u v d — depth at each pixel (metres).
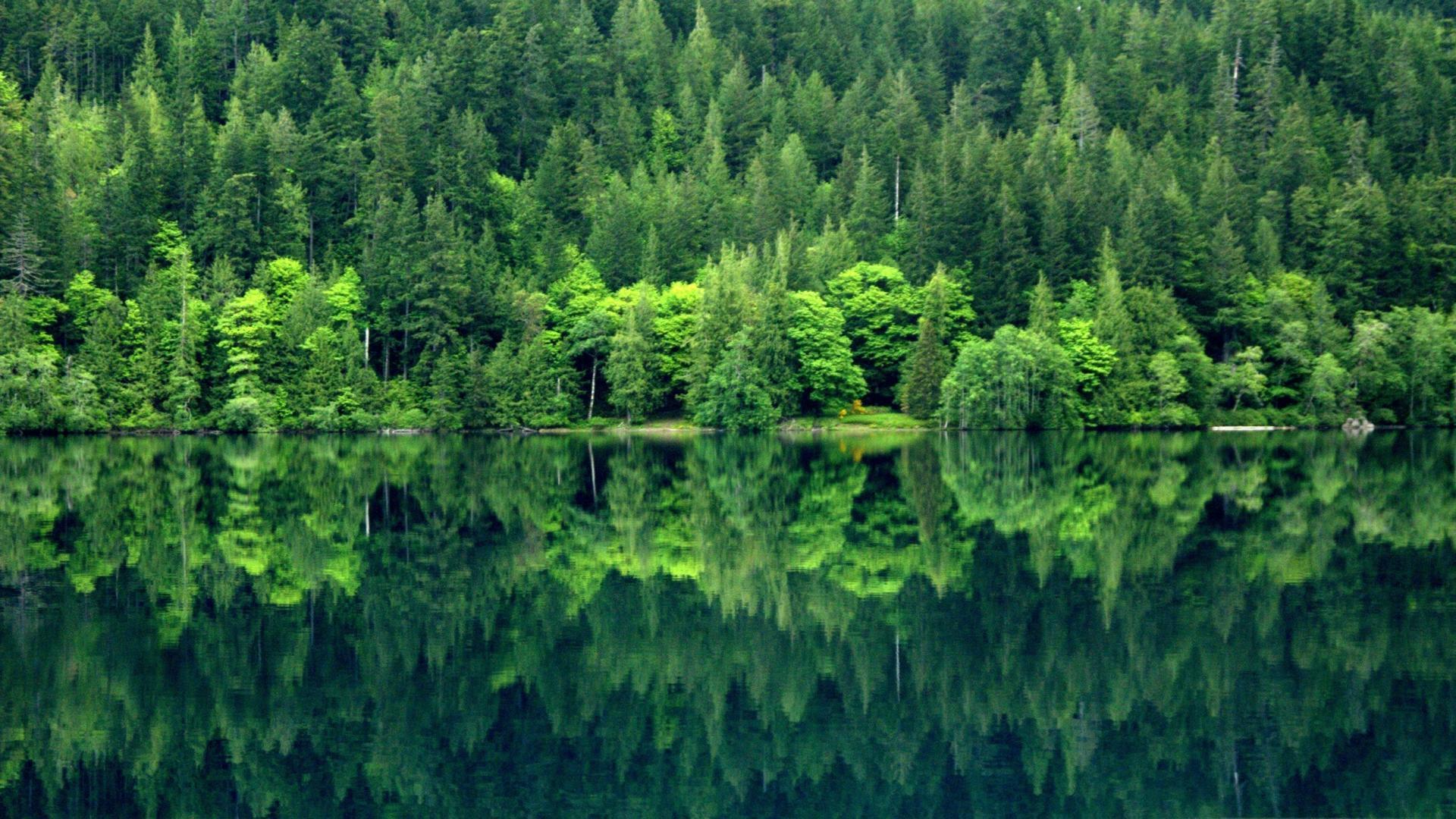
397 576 37.62
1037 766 22.02
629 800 20.58
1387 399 120.19
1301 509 51.75
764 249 132.88
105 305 115.44
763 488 61.59
